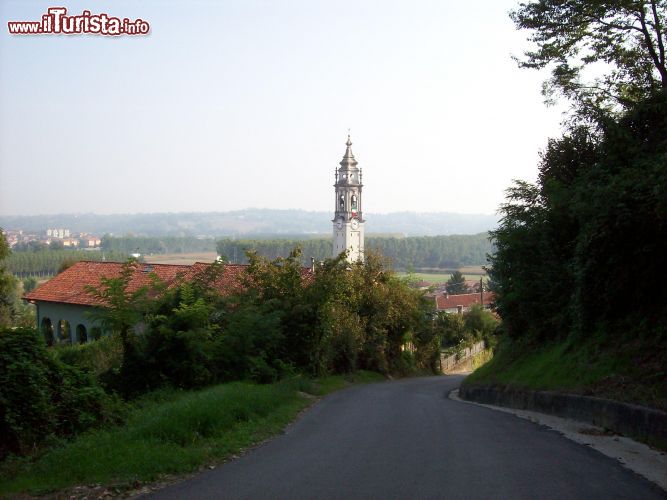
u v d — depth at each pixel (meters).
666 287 14.09
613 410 11.30
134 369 18.02
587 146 23.42
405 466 8.58
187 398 14.34
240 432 11.48
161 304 18.84
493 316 69.38
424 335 49.66
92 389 11.76
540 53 22.84
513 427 12.41
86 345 26.50
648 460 8.74
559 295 20.33
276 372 22.25
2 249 44.34
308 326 26.67
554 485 7.39
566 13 21.70
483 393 20.56
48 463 8.43
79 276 46.28
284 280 26.73
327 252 107.62
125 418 12.12
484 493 7.07
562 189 21.23
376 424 13.36
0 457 9.31
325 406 18.08
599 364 14.23
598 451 9.44
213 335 20.25
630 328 14.77
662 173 12.88
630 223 14.41
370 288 39.41
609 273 15.47
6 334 10.95
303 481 7.86
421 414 15.36
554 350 18.84
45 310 44.69
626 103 21.95
